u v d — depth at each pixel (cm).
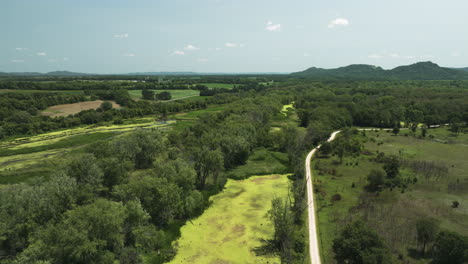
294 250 4544
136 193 5234
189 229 5412
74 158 6269
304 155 9906
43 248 3528
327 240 4741
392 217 5331
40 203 4528
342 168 8431
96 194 5956
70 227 3691
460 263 3666
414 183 7000
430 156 9388
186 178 5803
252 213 6016
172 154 8688
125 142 8175
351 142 10306
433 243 4397
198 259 4512
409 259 4103
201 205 6125
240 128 9900
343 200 6234
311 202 6184
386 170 7331
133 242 4531
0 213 4294
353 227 4069
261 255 4584
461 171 7794
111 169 6500
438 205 5762
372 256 3531
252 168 8694
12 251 4269
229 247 4825
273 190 7200
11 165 8712
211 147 8281
